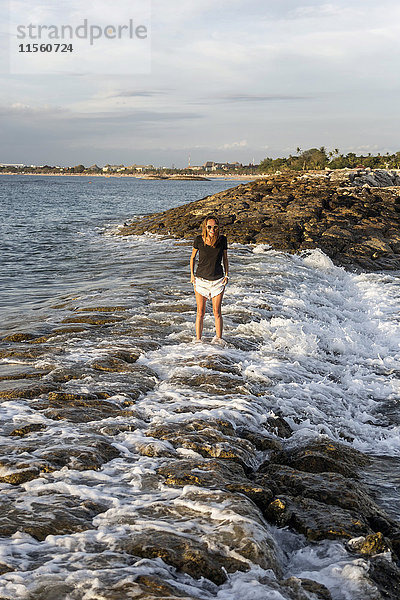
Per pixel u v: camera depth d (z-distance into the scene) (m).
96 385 6.88
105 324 10.43
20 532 3.45
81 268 20.80
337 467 5.40
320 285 17.09
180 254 22.83
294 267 19.94
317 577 3.42
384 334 12.17
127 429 5.57
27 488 4.15
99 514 3.78
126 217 48.16
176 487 4.28
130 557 3.23
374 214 32.44
